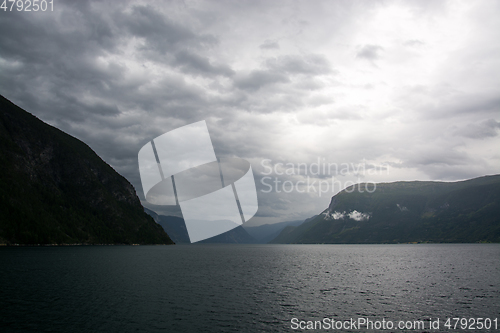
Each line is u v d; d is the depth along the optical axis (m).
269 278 72.75
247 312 40.84
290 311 41.91
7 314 36.31
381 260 136.62
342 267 102.81
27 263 88.19
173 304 43.50
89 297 46.09
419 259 141.25
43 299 43.91
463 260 132.62
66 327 32.75
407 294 54.22
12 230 186.38
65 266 84.81
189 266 97.56
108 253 148.12
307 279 72.00
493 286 62.78
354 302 47.75
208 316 38.28
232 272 83.50
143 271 79.62
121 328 32.97
